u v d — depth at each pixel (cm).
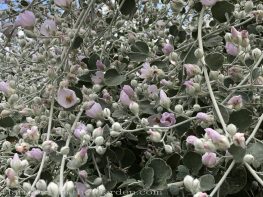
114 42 69
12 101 52
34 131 44
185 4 67
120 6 58
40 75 72
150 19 80
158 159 40
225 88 48
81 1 62
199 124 49
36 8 72
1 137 58
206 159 38
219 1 52
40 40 64
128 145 53
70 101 49
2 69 71
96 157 47
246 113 42
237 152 37
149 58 58
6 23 72
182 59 54
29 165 46
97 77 56
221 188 41
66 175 46
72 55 57
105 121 53
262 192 46
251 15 58
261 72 47
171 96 55
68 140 45
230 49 50
